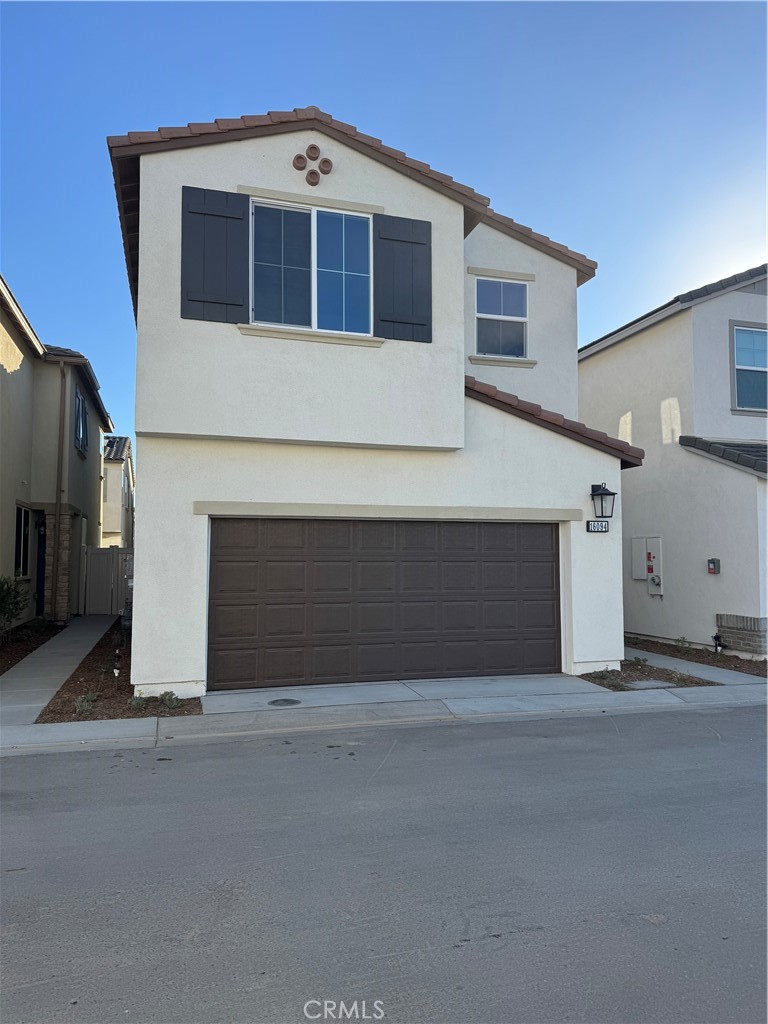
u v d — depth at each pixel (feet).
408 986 10.24
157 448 29.53
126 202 32.07
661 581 47.44
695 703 30.27
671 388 47.16
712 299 46.09
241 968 10.69
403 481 32.86
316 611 32.09
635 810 17.40
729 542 42.06
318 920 12.09
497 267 43.04
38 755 22.38
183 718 26.23
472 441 33.94
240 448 30.53
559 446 35.29
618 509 35.96
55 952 11.14
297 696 29.68
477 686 32.17
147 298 28.68
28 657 39.37
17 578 48.39
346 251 31.42
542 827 16.26
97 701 28.55
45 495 54.44
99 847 15.17
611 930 11.76
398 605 33.30
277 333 29.91
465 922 12.01
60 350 55.93
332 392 30.55
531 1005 9.82
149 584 29.14
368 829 16.14
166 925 11.95
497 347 43.16
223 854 14.80
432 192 32.65
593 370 55.98
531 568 35.40
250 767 21.01
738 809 17.51
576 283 44.78
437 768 20.92
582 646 35.14
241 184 29.94
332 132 31.07
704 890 13.17
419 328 31.94
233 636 30.96
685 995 10.03
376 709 27.91
